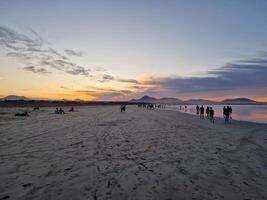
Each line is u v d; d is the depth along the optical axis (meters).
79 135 13.17
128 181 5.76
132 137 12.80
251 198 4.83
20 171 6.37
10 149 9.12
